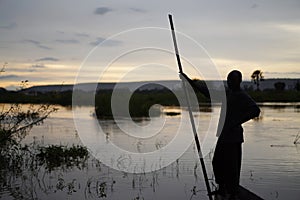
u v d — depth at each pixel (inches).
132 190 298.7
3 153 410.0
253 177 328.5
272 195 276.8
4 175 350.0
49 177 343.3
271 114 984.3
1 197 284.7
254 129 673.6
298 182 311.3
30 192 295.9
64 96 1058.1
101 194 288.7
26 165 390.6
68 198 280.4
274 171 350.6
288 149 465.7
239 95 231.5
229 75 236.4
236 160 230.5
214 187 301.9
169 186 309.0
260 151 451.8
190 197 279.0
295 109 1186.6
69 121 831.1
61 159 419.5
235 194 230.2
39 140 552.7
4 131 406.0
